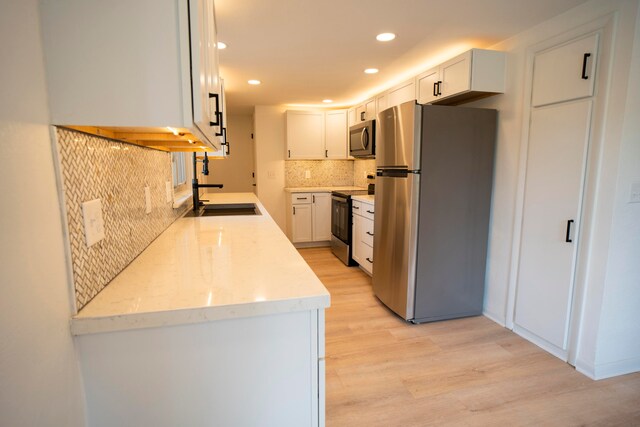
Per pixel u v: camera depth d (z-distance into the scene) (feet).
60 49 2.31
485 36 7.87
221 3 6.22
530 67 7.41
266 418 2.91
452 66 8.46
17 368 1.77
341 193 14.29
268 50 8.71
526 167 7.63
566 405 5.71
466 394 5.99
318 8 6.43
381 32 7.60
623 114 5.74
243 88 12.82
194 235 5.16
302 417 3.01
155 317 2.51
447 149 8.23
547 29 6.98
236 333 2.74
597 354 6.35
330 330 8.35
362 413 5.54
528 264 7.70
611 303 6.25
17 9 1.92
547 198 7.14
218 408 2.80
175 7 2.51
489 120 8.38
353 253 13.46
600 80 6.05
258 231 5.48
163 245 4.53
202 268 3.52
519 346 7.54
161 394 2.67
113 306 2.58
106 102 2.45
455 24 7.20
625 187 5.94
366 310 9.50
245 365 2.80
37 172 2.03
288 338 2.87
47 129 2.19
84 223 2.59
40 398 1.98
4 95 1.74
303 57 9.26
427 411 5.59
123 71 2.47
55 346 2.16
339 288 11.21
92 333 2.45
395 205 8.80
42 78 2.19
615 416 5.46
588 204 6.35
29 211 1.93
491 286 8.89
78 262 2.49
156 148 4.98
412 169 8.09
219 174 19.60
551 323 7.20
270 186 17.08
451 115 8.13
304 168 17.51
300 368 2.93
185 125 2.59
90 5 2.37
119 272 3.34
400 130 8.43
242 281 3.14
